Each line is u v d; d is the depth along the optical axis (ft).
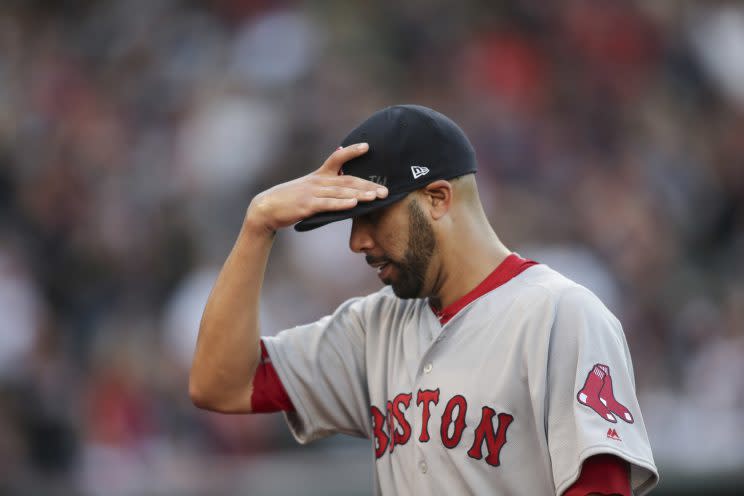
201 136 117.29
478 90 138.92
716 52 156.87
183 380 87.45
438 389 27.32
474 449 26.43
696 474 67.67
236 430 79.92
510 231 117.60
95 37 134.92
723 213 139.33
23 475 70.33
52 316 94.68
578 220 123.54
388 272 28.12
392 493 28.84
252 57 132.46
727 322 110.32
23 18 134.31
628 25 152.46
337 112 127.03
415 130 27.45
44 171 109.60
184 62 131.85
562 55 147.74
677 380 107.45
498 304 27.53
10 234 101.14
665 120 145.79
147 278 101.45
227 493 65.57
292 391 30.40
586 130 139.13
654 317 114.52
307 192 27.96
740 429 97.30
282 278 99.86
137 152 116.67
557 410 25.79
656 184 135.03
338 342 30.91
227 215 110.93
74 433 77.46
